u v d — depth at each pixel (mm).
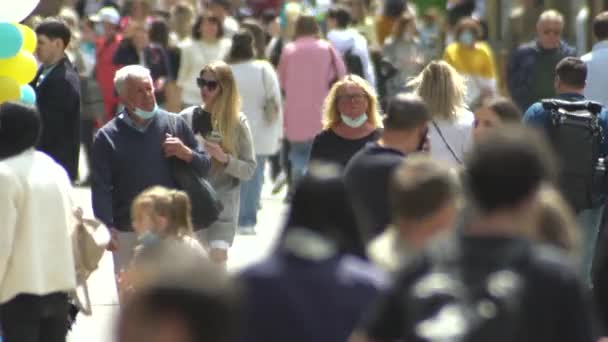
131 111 29172
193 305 10375
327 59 48281
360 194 25047
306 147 48531
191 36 54469
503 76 62406
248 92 44906
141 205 25469
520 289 13414
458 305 13258
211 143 32531
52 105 34375
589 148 31531
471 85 48000
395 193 17016
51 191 25125
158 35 53250
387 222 24906
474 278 13516
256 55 50375
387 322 13977
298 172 48844
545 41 43969
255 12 89875
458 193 17000
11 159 25016
